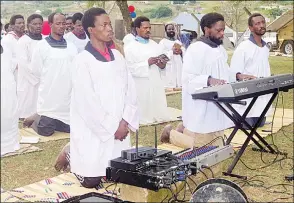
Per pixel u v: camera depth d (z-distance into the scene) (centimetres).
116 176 397
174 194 420
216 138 542
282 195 454
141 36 771
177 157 417
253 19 680
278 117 812
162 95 787
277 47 1673
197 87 533
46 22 844
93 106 443
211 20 548
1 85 521
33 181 504
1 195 455
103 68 448
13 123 547
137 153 398
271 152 588
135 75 761
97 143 455
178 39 1190
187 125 570
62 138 684
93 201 349
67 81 700
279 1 1608
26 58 775
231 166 508
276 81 516
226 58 574
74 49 718
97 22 443
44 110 698
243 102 495
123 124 456
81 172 460
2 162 559
